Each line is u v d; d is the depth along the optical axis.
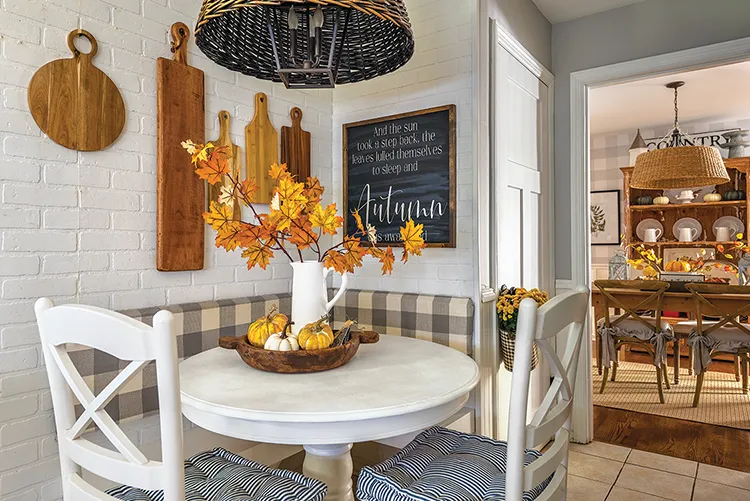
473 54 2.20
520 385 1.09
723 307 3.72
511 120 2.54
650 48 2.69
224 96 2.11
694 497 2.29
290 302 2.32
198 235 1.97
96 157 1.68
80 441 1.10
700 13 2.54
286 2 1.30
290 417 1.15
